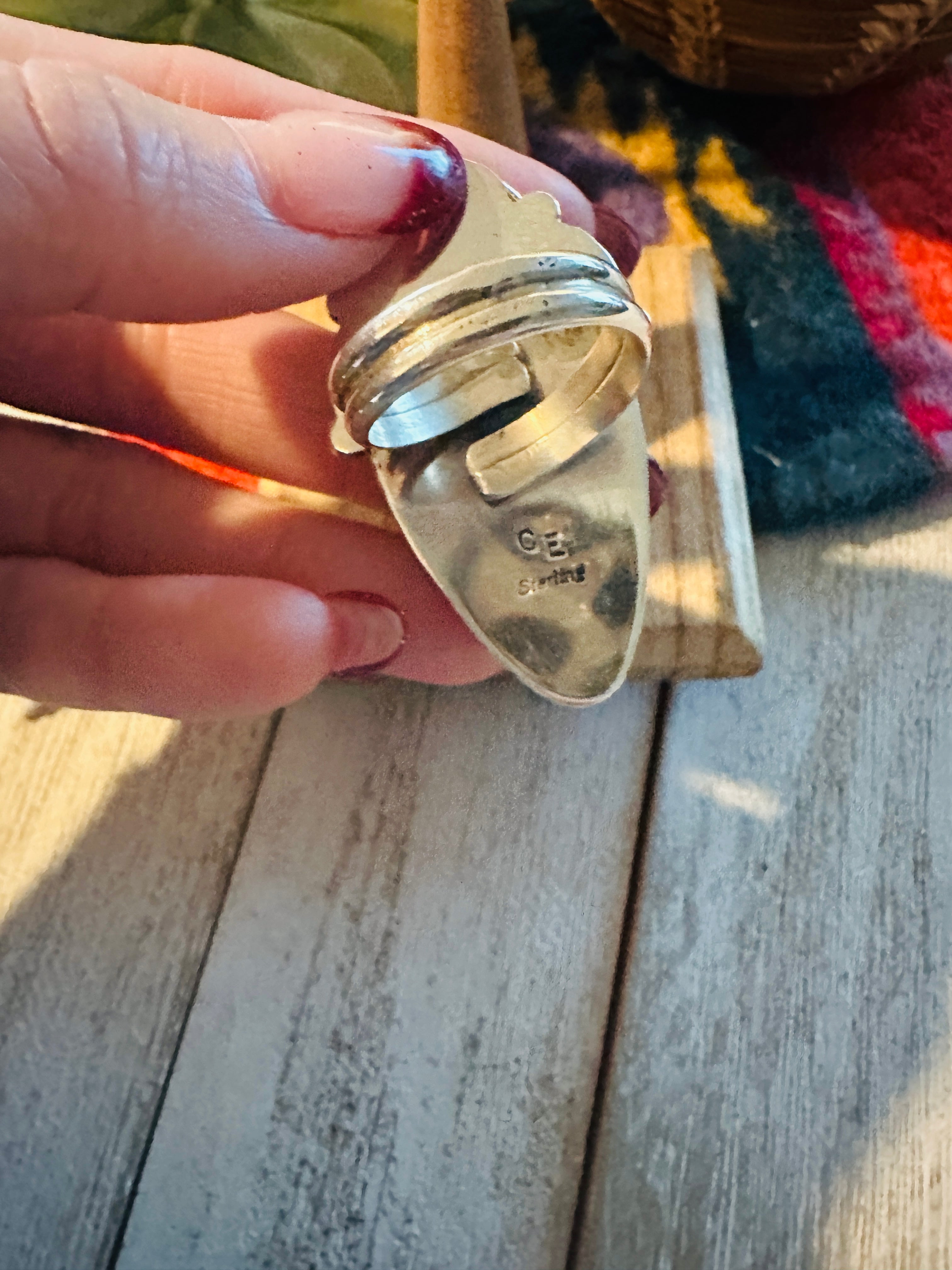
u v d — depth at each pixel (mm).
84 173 68
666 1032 94
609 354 85
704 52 112
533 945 97
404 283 75
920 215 118
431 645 96
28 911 100
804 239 117
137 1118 94
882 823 99
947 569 106
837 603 106
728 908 97
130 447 104
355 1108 94
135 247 73
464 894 99
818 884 97
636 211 121
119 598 90
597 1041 94
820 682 103
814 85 114
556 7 131
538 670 85
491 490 86
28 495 103
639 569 86
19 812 104
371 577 100
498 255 74
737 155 122
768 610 106
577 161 124
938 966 94
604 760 102
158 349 104
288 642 89
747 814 100
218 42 130
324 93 95
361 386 75
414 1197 91
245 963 98
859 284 115
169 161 70
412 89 127
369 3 131
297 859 101
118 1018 97
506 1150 92
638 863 99
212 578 91
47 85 68
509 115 107
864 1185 89
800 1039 93
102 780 104
